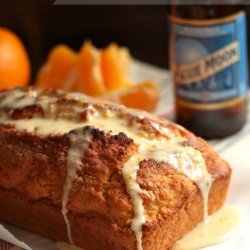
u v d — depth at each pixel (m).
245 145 0.64
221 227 0.53
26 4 0.86
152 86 0.72
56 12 0.88
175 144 0.53
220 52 0.67
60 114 0.55
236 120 0.69
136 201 0.49
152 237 0.49
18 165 0.52
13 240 0.52
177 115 0.70
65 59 0.75
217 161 0.54
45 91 0.58
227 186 0.55
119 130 0.53
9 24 0.86
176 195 0.50
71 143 0.52
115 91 0.72
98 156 0.51
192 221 0.52
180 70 0.68
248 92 0.74
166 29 0.89
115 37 0.90
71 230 0.51
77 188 0.50
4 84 0.73
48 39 0.88
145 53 0.89
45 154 0.52
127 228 0.49
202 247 0.52
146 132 0.53
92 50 0.74
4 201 0.54
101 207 0.49
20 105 0.56
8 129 0.54
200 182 0.52
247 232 0.53
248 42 0.88
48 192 0.51
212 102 0.68
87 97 0.57
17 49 0.74
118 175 0.50
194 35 0.66
